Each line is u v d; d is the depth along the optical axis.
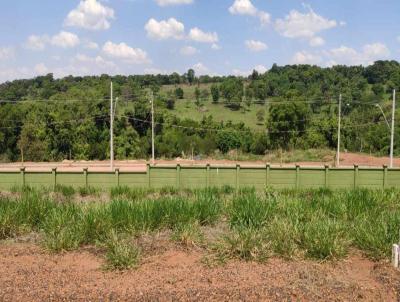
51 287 4.79
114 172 19.09
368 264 5.69
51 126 55.06
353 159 45.03
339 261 5.73
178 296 4.54
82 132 55.75
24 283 4.90
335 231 6.29
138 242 6.46
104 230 6.66
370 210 8.49
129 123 57.78
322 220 7.30
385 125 56.53
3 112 55.50
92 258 5.85
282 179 19.36
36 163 48.22
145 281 4.96
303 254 5.87
